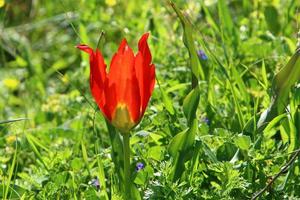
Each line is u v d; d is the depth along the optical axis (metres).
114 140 4.54
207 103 5.55
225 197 4.41
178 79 6.45
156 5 8.12
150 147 5.05
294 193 4.71
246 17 7.53
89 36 8.58
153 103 5.79
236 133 4.89
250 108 5.38
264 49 6.51
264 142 4.87
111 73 3.97
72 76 7.76
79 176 5.01
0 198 4.78
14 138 5.93
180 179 4.59
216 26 6.78
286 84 4.85
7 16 9.75
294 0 6.99
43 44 9.58
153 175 4.64
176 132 5.05
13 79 8.20
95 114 5.50
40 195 4.80
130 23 8.18
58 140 6.04
